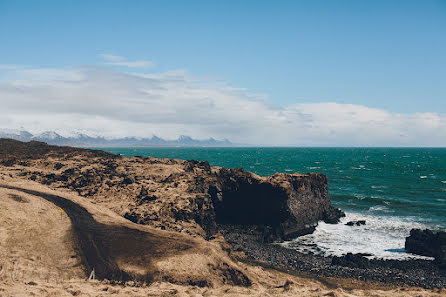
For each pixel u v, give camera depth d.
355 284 33.78
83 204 42.22
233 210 60.56
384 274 37.12
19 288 19.11
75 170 59.03
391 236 52.72
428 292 25.28
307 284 31.12
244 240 51.03
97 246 29.78
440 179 122.56
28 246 27.17
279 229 53.94
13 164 62.59
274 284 29.09
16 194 39.09
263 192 57.41
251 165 184.25
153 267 27.00
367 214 66.56
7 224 29.83
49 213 35.22
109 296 19.22
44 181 52.69
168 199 49.44
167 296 20.42
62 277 23.95
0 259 23.98
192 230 43.06
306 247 48.47
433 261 41.53
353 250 46.53
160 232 35.88
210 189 60.00
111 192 51.94
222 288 24.16
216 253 31.56
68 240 29.97
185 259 29.00
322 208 62.19
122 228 35.06
